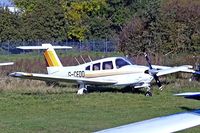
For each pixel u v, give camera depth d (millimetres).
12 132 38188
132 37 127188
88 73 73500
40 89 72188
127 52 128000
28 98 61938
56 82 76750
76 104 56844
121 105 56219
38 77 68438
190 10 120438
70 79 69500
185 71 79062
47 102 58500
